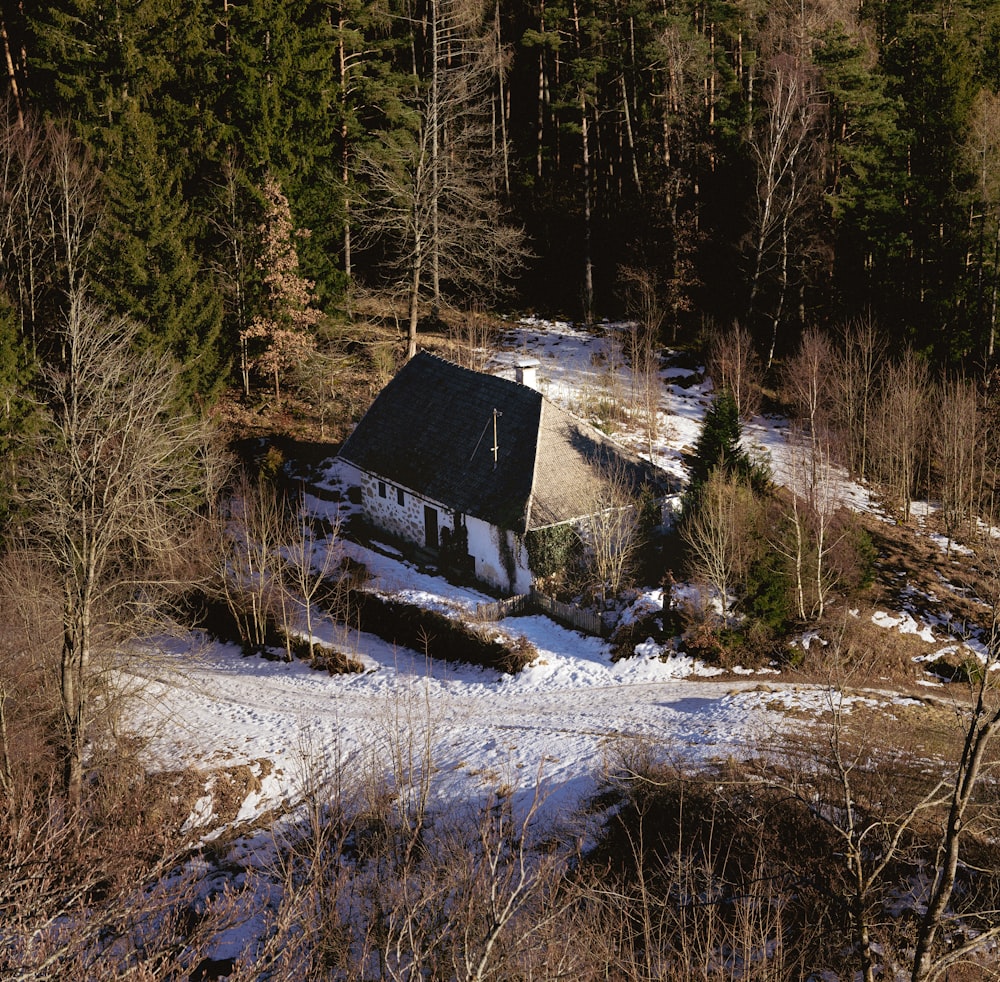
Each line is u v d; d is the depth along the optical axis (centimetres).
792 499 4059
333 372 5244
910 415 4684
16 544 3516
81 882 1795
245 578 3997
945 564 4194
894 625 3709
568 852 2067
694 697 3303
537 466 3928
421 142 5241
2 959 1389
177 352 4475
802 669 3469
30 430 3741
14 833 1741
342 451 4538
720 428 4091
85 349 2984
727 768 2630
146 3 4966
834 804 2253
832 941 1919
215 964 2094
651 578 3856
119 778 2769
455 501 4056
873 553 3884
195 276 4628
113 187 4406
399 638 3828
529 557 3838
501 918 1254
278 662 3766
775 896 2025
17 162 4609
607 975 1544
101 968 1448
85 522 2544
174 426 3856
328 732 3266
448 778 2909
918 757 2667
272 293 5009
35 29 4894
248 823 2848
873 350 5253
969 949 1380
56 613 3050
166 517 3469
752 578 3619
